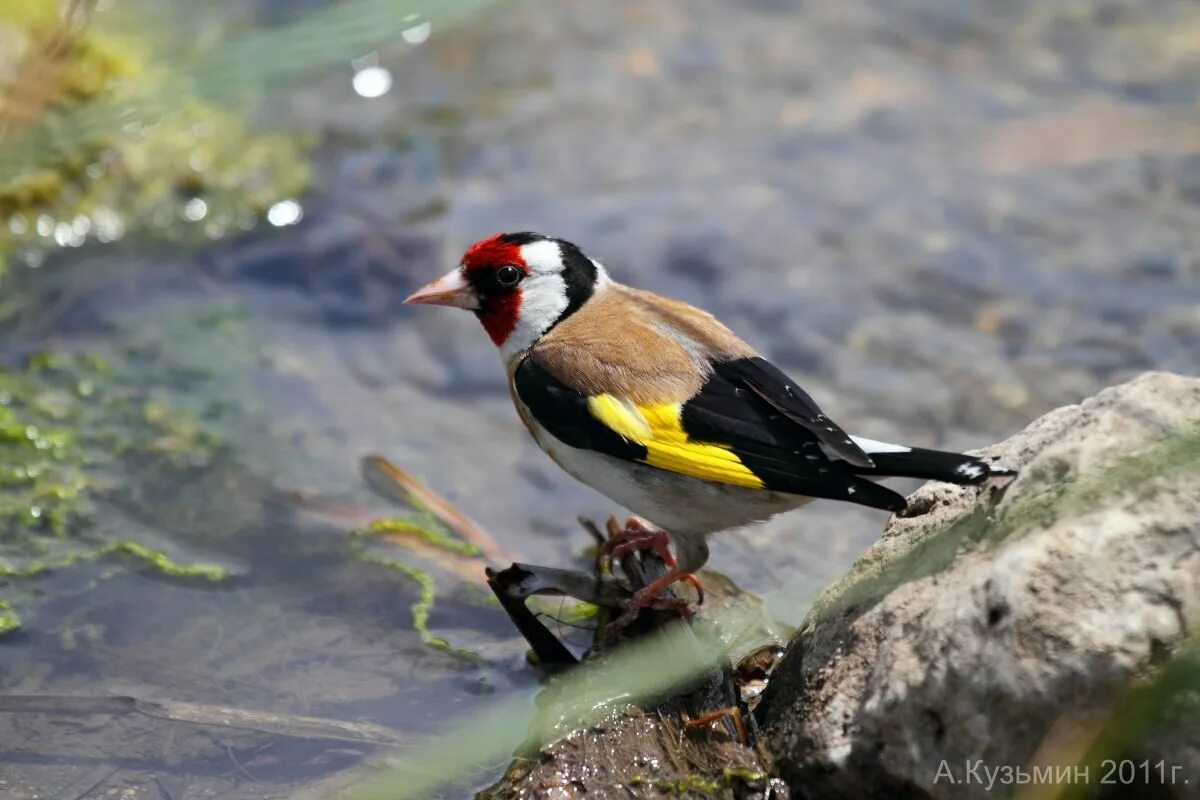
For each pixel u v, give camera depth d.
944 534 7.15
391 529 10.03
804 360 11.84
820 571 9.62
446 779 7.66
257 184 13.82
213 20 15.30
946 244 13.03
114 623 8.95
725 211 13.56
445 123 14.92
